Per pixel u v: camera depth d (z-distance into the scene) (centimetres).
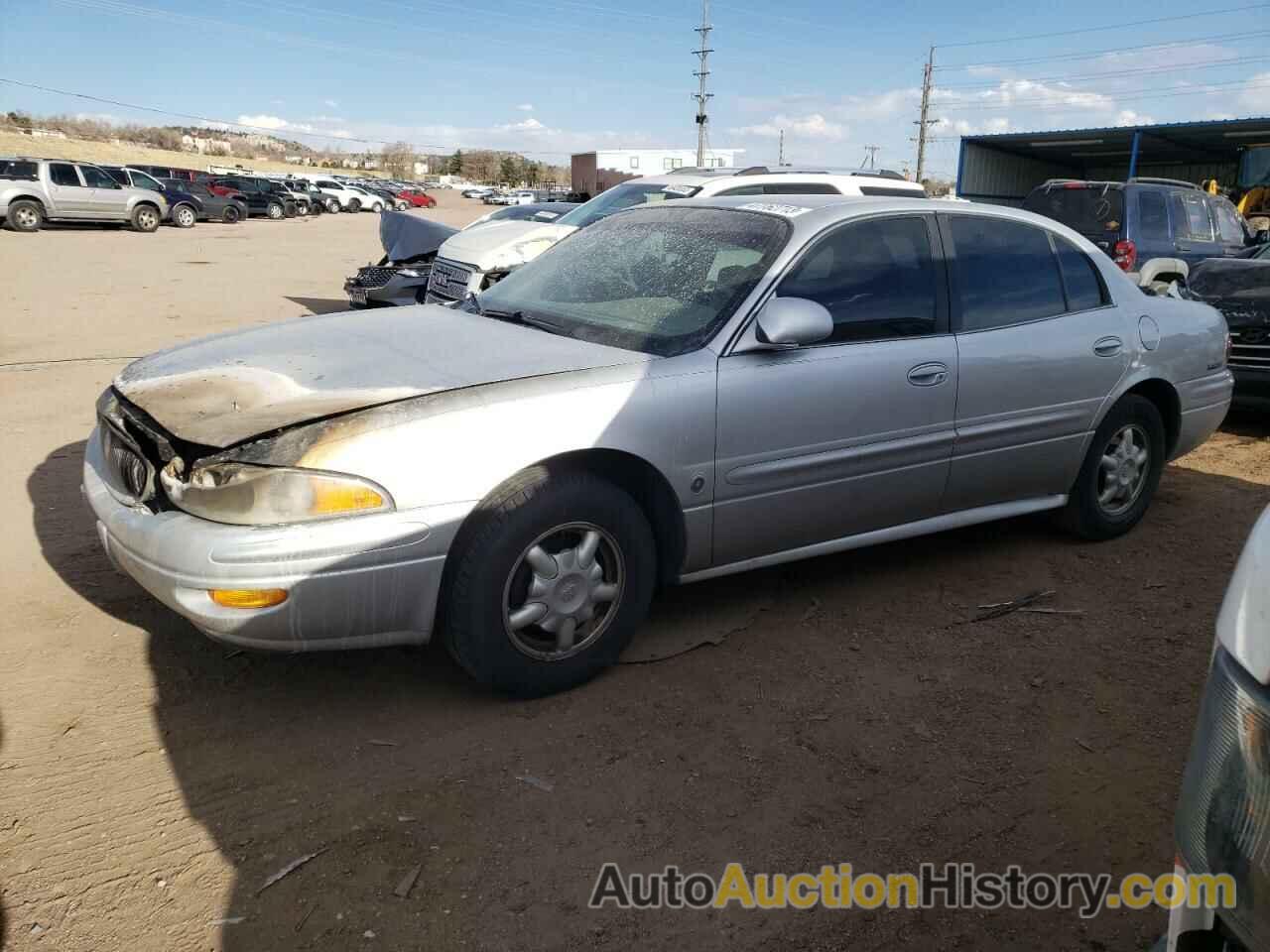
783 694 335
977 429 405
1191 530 509
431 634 301
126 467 310
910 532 407
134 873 241
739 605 402
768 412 346
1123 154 2764
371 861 249
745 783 286
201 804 267
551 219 1060
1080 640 383
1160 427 482
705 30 5775
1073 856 262
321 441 279
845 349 366
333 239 2652
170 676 330
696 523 341
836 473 369
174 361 351
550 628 317
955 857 260
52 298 1270
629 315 367
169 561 278
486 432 295
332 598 279
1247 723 136
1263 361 671
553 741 303
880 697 336
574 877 247
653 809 273
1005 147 2678
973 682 348
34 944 218
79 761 283
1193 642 384
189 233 2720
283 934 224
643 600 336
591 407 312
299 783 278
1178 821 150
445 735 304
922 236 401
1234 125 2205
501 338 356
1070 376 432
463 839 258
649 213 439
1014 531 500
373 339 359
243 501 273
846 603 408
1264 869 130
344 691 327
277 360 336
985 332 407
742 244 377
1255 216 2186
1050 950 230
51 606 375
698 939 229
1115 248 1045
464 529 300
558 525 310
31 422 646
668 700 329
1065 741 314
